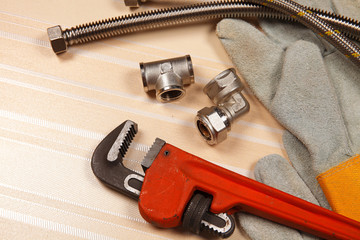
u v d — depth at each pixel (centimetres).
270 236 81
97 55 98
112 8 103
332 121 87
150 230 84
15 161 89
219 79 86
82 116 93
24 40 99
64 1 103
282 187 85
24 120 92
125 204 85
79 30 95
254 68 94
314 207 75
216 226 76
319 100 88
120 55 99
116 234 83
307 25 89
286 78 90
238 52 95
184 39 101
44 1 103
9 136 90
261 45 94
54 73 96
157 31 101
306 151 89
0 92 94
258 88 93
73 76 96
